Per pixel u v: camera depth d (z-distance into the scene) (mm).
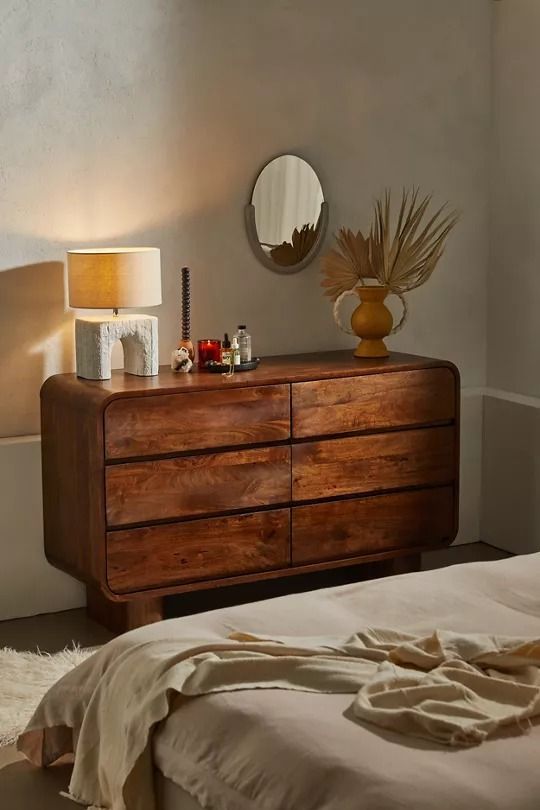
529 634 2629
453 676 2287
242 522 4023
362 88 4641
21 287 4094
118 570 3822
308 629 2670
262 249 4496
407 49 4715
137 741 2361
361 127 4660
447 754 2051
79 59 4082
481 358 5094
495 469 4992
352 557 4262
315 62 4527
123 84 4168
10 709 3346
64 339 4191
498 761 2023
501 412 4922
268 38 4418
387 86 4691
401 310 4887
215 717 2266
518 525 4891
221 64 4344
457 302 5004
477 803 1901
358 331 4473
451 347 5020
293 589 4508
